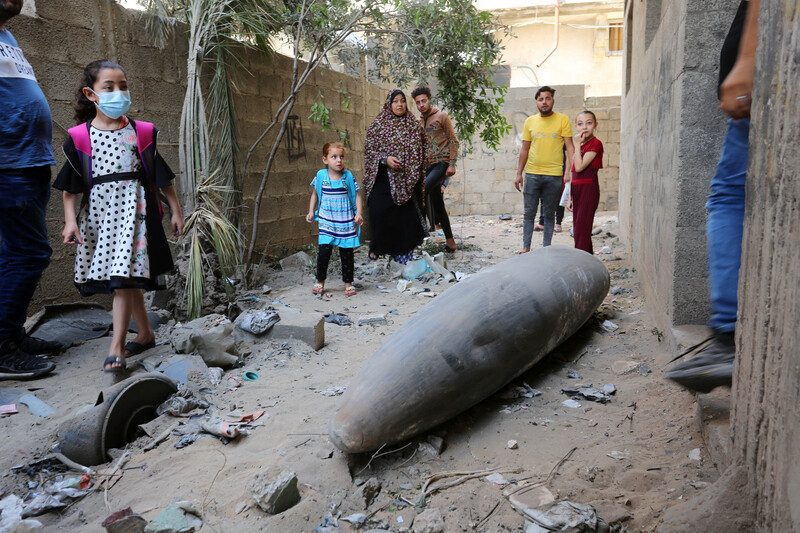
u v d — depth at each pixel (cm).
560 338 379
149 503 245
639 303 530
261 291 611
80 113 381
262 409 331
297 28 689
